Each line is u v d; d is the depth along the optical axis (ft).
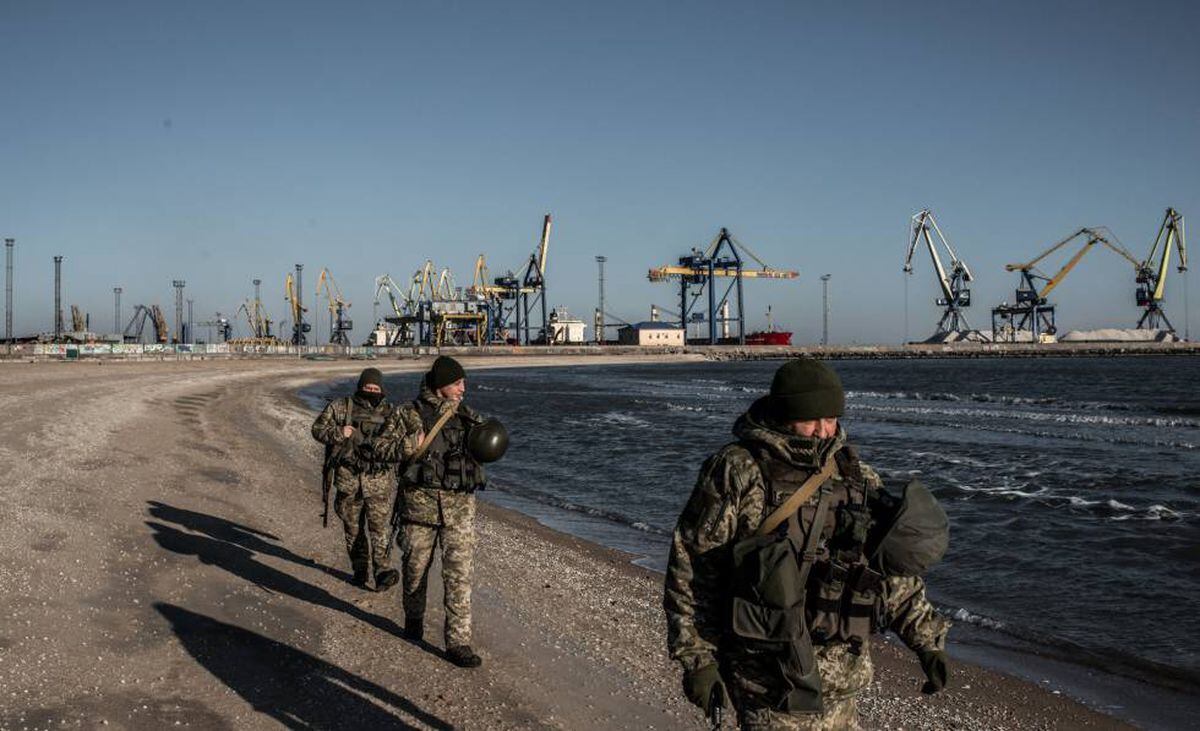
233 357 299.17
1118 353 556.92
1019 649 21.52
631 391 178.29
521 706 15.66
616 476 54.95
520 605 23.16
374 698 15.29
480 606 22.62
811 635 8.21
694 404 131.34
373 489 22.20
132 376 135.03
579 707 15.92
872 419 97.55
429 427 17.39
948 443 71.05
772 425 8.68
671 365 452.35
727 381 243.81
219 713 13.79
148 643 16.48
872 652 21.45
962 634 22.80
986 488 47.26
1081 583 28.07
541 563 29.12
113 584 19.89
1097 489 46.98
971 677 19.36
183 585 20.62
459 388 17.53
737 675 8.45
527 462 62.08
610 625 21.93
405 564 17.98
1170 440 73.26
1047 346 568.82
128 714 13.30
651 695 16.90
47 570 20.17
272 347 372.99
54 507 27.17
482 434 17.31
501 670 17.52
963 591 27.27
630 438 78.89
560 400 142.51
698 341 613.93
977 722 16.72
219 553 24.34
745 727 8.55
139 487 33.32
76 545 22.81
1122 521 38.27
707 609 8.56
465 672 17.10
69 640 16.03
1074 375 261.65
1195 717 17.08
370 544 23.15
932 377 260.42
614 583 26.89
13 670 14.32
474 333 547.08
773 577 7.92
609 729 15.01
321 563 25.05
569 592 25.21
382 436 17.33
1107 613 24.73
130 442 47.16
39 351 230.27
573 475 55.42
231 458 47.11
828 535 8.40
